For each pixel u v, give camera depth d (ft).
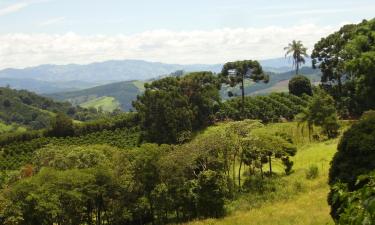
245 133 162.91
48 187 127.34
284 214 114.62
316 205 117.39
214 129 281.54
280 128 244.01
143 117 277.85
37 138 338.13
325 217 102.58
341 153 88.53
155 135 270.05
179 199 140.97
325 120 208.64
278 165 182.29
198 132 285.23
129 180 140.97
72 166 162.91
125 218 142.20
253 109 302.25
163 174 142.10
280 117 303.07
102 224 151.02
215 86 312.29
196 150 149.18
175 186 141.90
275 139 167.02
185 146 154.81
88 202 139.54
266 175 165.17
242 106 309.63
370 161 81.87
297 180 147.33
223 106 315.78
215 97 308.19
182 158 144.77
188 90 303.48
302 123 231.71
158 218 146.51
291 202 129.18
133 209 141.59
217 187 136.56
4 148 309.01
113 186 138.41
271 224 106.73
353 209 21.52
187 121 272.51
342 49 299.58
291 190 139.95
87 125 344.69
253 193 145.28
